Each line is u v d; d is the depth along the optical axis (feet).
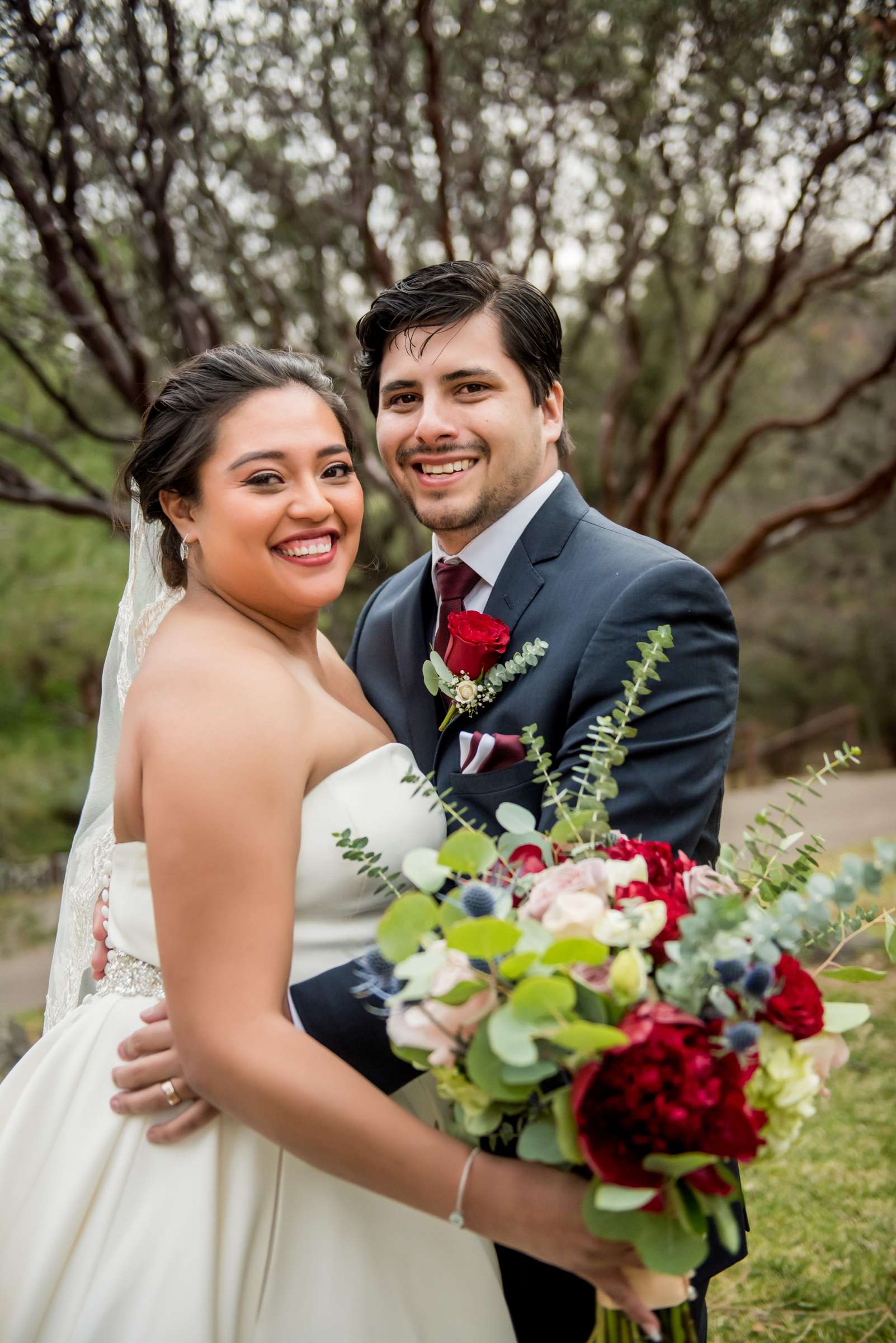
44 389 18.67
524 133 18.69
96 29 14.42
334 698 6.88
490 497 7.02
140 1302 5.04
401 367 7.01
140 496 6.29
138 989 5.83
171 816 4.88
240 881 4.85
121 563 27.20
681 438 37.96
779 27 16.63
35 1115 5.65
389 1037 5.06
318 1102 4.57
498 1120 4.40
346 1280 5.23
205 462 5.88
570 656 6.51
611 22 17.30
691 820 6.14
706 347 22.16
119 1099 5.41
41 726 32.27
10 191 16.39
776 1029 4.26
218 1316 5.10
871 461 44.21
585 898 4.29
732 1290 9.72
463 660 6.79
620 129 18.56
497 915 4.31
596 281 23.06
